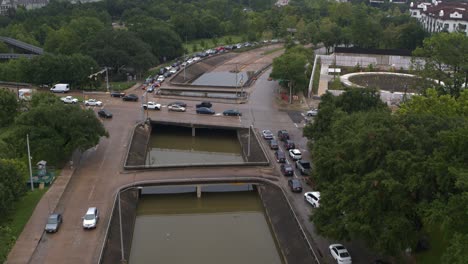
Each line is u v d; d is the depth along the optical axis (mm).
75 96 162750
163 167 106938
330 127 103438
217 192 104688
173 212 99750
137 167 106188
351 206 69188
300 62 164750
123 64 187750
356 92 111312
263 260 80188
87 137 107688
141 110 148625
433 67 159625
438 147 67438
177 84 180125
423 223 65438
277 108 155750
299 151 114812
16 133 105438
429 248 72688
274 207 93812
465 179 56562
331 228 70875
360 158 72500
